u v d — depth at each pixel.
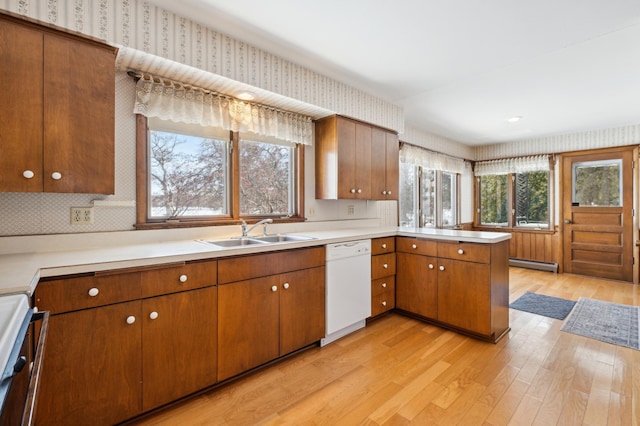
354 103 3.01
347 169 3.01
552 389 1.83
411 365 2.12
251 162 2.69
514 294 3.82
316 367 2.09
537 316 3.06
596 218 4.65
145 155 2.08
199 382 1.72
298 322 2.21
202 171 2.40
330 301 2.42
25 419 0.52
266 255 2.01
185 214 2.31
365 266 2.73
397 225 4.19
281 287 2.10
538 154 5.14
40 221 1.72
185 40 1.88
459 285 2.60
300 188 3.00
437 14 1.85
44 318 0.93
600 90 3.04
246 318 1.91
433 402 1.72
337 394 1.80
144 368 1.53
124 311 1.46
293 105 2.64
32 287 1.07
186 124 2.29
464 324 2.57
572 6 1.77
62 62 1.48
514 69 2.61
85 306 1.36
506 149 5.53
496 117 3.95
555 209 5.05
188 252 1.66
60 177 1.48
